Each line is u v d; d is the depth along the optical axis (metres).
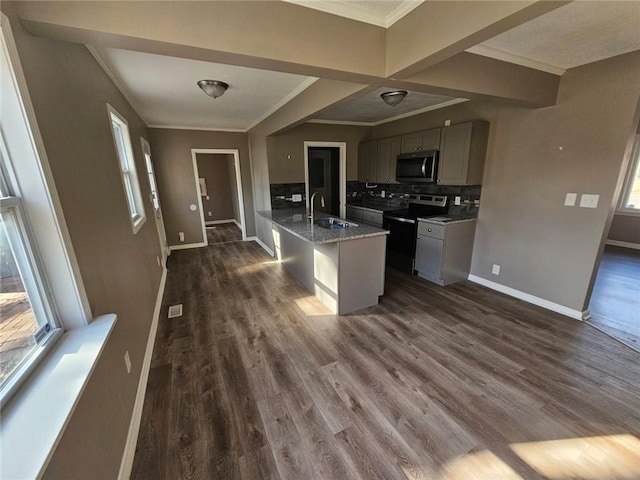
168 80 2.77
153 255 3.52
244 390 2.03
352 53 1.82
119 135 3.01
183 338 2.69
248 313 3.14
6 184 1.08
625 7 1.64
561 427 1.69
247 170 6.17
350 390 2.01
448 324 2.82
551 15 1.73
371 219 4.82
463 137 3.46
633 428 1.68
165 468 1.50
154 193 4.84
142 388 2.00
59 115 1.36
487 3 1.33
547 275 3.05
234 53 1.51
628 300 3.27
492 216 3.52
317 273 3.38
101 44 1.36
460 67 2.19
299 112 3.31
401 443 1.62
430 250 3.76
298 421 1.77
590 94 2.53
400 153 4.50
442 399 1.91
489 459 1.52
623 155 2.42
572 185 2.75
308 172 5.59
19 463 0.74
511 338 2.57
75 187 1.42
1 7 1.01
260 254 5.39
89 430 1.13
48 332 1.23
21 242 1.11
